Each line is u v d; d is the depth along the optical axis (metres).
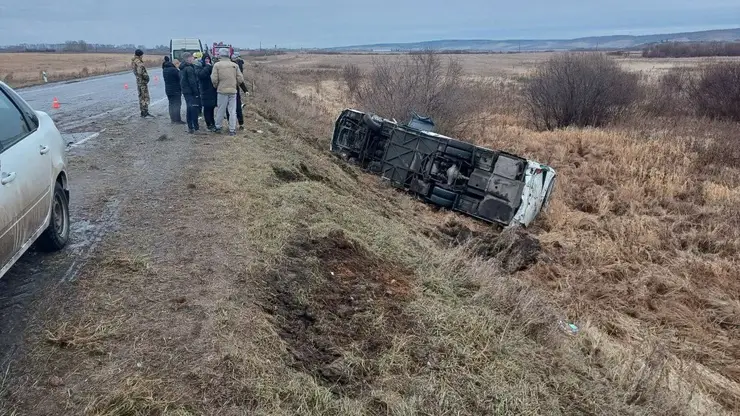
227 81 10.85
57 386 3.21
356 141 12.53
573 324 6.66
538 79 25.06
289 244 5.55
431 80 18.89
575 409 4.33
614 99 24.03
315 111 21.09
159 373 3.38
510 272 8.15
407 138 11.31
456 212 10.44
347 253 5.78
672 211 11.94
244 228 5.75
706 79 25.78
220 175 7.67
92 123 12.90
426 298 5.39
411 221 9.50
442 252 7.38
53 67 46.78
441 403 3.85
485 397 4.06
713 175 14.83
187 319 3.96
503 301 5.81
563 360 5.05
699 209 11.73
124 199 6.67
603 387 4.75
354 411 3.51
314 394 3.53
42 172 4.46
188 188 7.08
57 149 5.03
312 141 13.74
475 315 5.19
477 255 8.39
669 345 6.61
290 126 15.41
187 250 5.14
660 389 5.02
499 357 4.63
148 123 12.99
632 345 6.41
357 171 11.80
